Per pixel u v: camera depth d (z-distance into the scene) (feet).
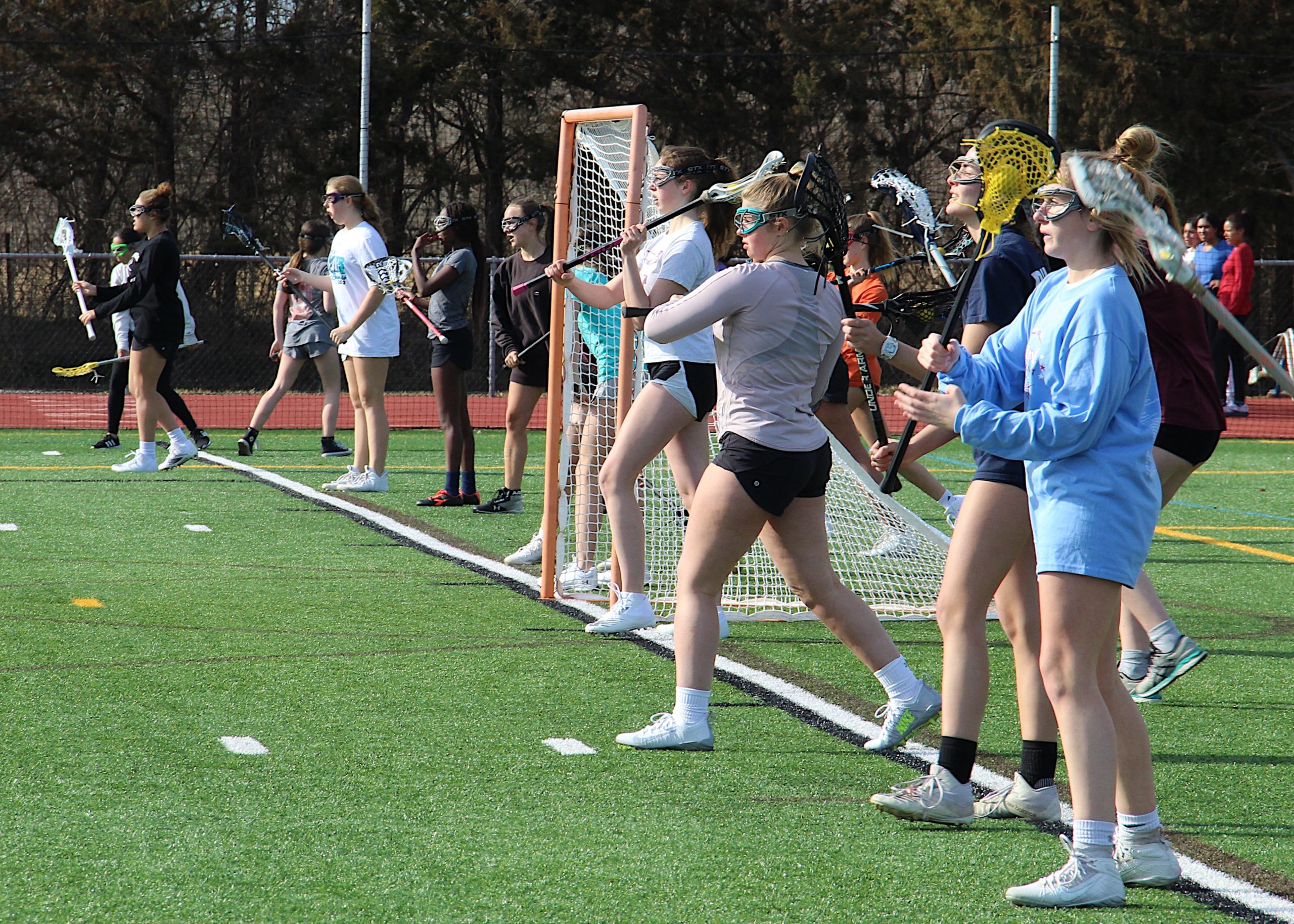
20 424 185.26
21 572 83.20
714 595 52.37
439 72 325.42
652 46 336.08
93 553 90.07
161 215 128.77
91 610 73.41
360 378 119.65
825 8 346.13
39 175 317.42
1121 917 37.70
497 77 331.77
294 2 328.70
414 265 117.08
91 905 36.86
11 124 310.24
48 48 306.35
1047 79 296.92
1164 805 47.24
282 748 50.85
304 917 36.45
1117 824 40.63
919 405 38.68
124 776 47.29
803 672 64.44
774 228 50.49
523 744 52.26
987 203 45.42
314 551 92.89
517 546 96.48
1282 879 40.57
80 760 48.80
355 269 115.85
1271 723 57.47
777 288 49.52
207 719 54.29
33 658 63.00
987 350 41.09
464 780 47.80
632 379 76.54
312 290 145.07
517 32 322.55
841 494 81.30
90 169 321.11
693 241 63.72
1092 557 37.42
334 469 138.41
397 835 42.47
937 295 52.54
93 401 221.46
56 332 278.26
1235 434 194.70
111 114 319.27
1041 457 37.37
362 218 116.06
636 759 50.85
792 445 49.98
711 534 51.08
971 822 44.68
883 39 352.28
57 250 315.58
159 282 128.88
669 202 64.85
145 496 116.06
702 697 52.06
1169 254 36.11
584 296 66.80
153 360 130.41
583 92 344.28
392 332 119.14
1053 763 45.06
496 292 107.04
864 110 340.18
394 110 328.49
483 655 65.92
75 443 157.69
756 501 50.01
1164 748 53.93
